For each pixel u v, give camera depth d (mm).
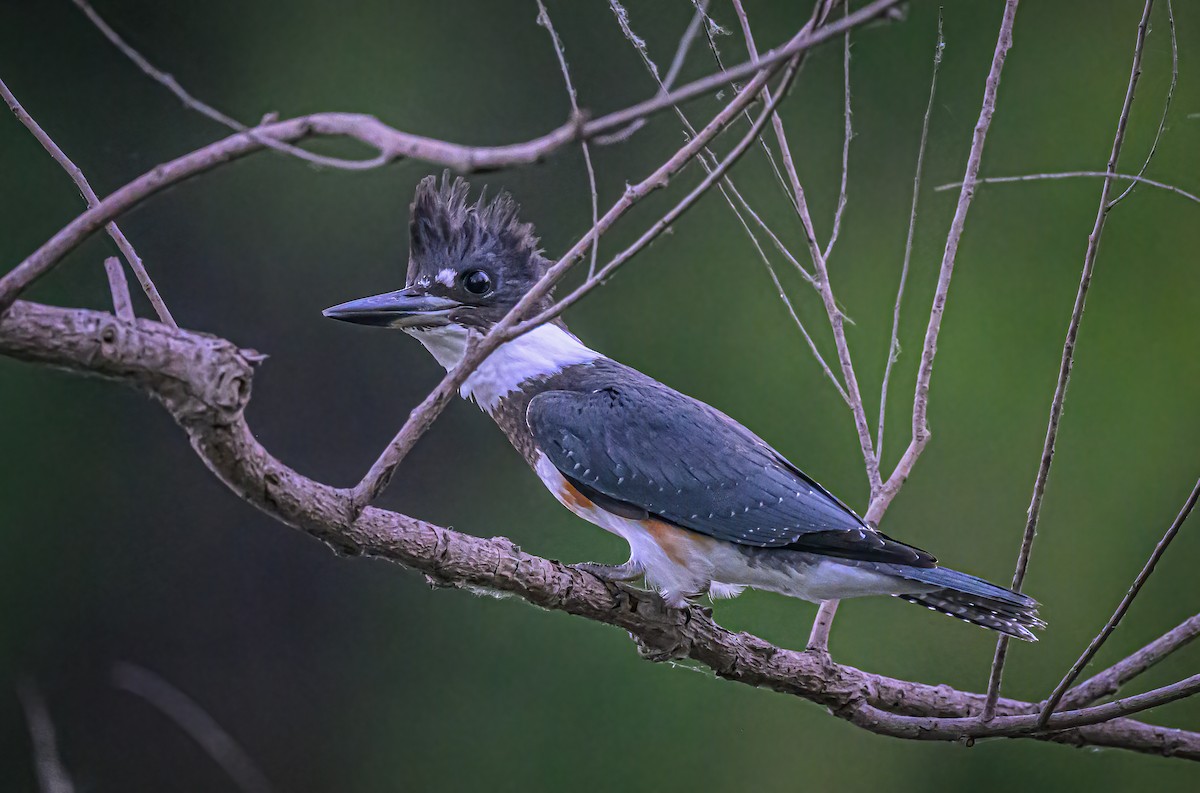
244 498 4422
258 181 12055
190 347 4051
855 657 10406
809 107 11789
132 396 11914
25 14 11930
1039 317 11500
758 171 7953
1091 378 11359
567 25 11680
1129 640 10844
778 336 11469
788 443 11281
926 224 8164
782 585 6375
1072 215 11578
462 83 12820
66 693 11688
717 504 6398
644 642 5758
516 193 9562
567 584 5477
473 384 7008
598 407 6695
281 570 12016
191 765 11773
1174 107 10656
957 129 11688
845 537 6082
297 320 12078
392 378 12117
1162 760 10492
